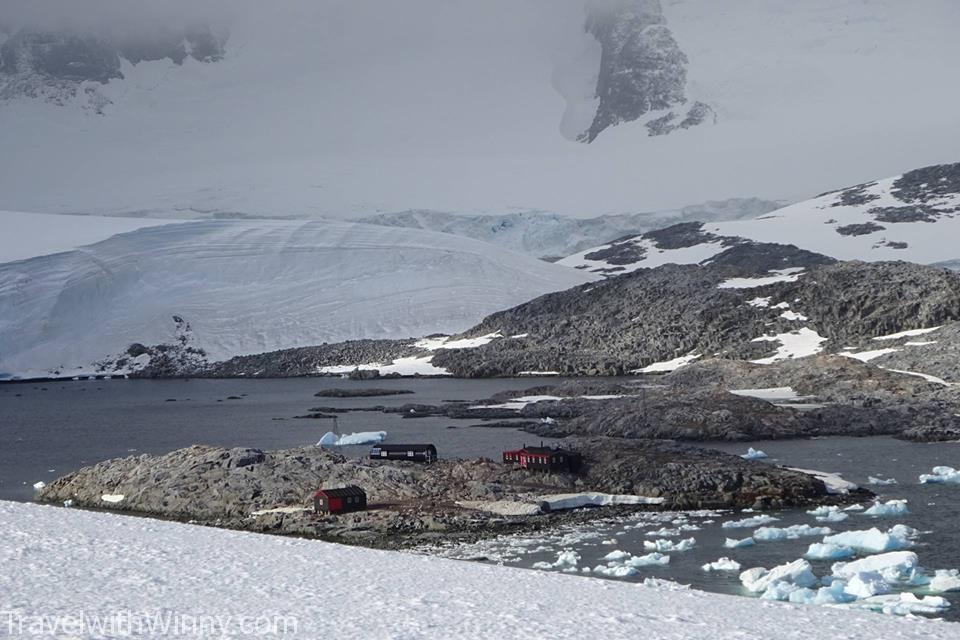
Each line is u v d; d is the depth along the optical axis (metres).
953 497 77.44
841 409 125.31
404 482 82.25
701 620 33.66
